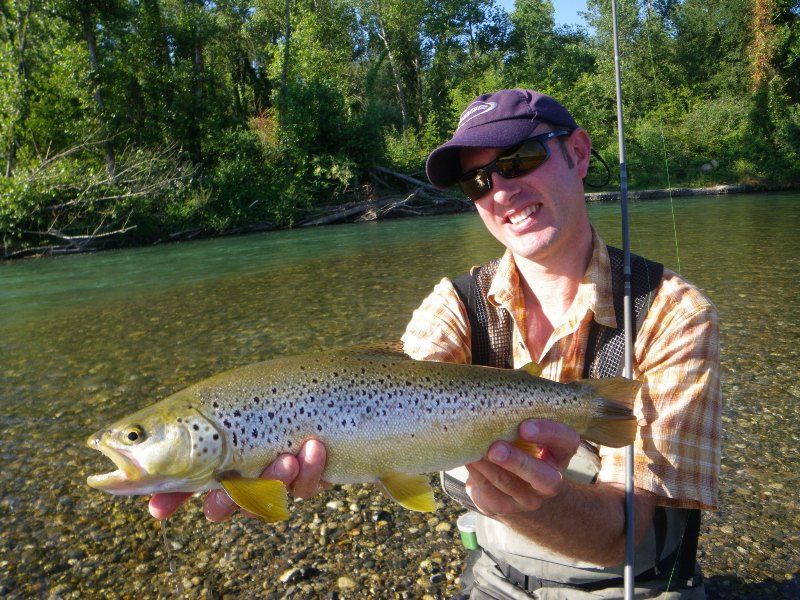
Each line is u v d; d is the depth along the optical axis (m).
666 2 14.32
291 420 0.74
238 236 8.75
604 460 0.78
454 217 9.19
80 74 9.34
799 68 13.38
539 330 0.87
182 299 3.97
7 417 2.10
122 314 3.64
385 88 17.05
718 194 11.13
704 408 0.73
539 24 18.56
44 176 7.91
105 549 1.35
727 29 14.20
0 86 8.68
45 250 7.66
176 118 10.77
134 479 0.72
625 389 0.73
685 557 0.80
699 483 0.72
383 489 0.75
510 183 0.81
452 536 1.33
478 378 0.76
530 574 0.86
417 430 0.75
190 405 0.73
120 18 9.92
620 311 0.80
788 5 13.47
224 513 0.75
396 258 5.13
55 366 2.66
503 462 0.62
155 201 8.80
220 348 2.74
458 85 16.27
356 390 0.75
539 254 0.82
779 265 3.78
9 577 1.27
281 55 12.80
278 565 1.26
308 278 4.45
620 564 0.77
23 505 1.53
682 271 3.77
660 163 12.46
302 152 10.71
